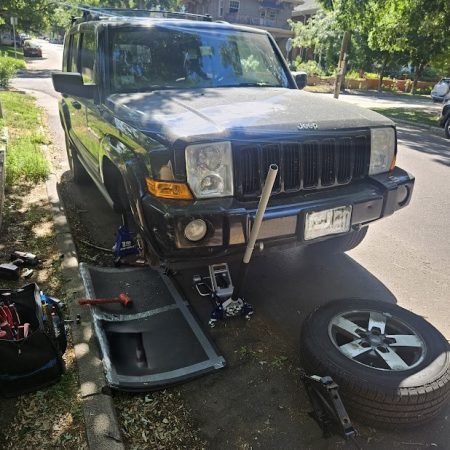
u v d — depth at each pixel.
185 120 2.85
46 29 34.00
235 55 4.25
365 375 2.35
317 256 4.34
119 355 2.79
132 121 3.07
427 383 2.31
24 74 21.56
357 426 2.41
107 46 3.81
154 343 2.94
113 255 4.07
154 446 2.26
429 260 4.37
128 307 3.25
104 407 2.40
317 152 3.01
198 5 48.41
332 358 2.47
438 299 3.69
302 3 47.12
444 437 2.39
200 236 2.62
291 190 2.97
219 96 3.54
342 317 2.85
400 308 2.96
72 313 3.10
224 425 2.41
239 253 2.87
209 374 2.75
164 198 2.66
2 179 4.93
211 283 3.28
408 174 3.46
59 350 2.57
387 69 40.16
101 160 3.68
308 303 3.58
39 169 5.95
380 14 16.30
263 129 2.79
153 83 3.85
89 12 4.78
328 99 3.78
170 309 3.27
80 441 2.22
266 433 2.38
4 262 3.75
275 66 4.52
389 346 2.68
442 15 14.85
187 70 3.98
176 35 4.06
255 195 2.82
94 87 3.86
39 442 2.20
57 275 3.61
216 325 3.23
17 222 4.54
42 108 11.74
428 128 13.87
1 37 40.16
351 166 3.20
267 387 2.68
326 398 2.32
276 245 2.89
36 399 2.44
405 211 5.73
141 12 4.86
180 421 2.42
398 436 2.39
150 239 2.81
